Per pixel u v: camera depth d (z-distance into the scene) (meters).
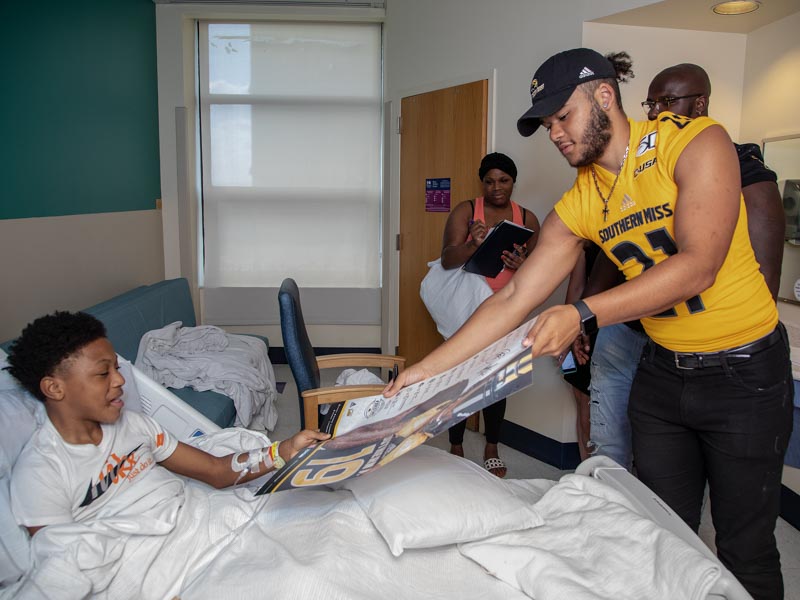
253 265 5.12
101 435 1.41
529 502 1.52
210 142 4.98
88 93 3.52
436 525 1.30
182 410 2.14
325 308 5.14
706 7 2.65
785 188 2.73
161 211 4.69
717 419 1.53
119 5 3.97
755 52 2.96
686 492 1.70
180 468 1.57
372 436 1.23
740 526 1.56
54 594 1.14
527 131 1.47
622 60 2.55
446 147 3.82
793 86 2.69
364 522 1.39
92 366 1.32
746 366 1.49
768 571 1.57
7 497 1.29
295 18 4.68
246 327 5.14
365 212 5.10
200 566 1.32
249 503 1.49
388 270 4.59
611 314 1.18
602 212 1.53
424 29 3.96
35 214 2.95
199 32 4.88
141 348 3.26
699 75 2.01
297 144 5.03
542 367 3.25
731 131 3.09
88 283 3.47
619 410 2.35
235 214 5.05
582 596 1.08
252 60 4.93
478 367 1.21
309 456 1.26
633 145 1.43
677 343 1.56
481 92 3.52
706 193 1.27
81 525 1.26
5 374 1.48
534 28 3.17
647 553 1.17
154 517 1.34
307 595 1.15
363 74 4.98
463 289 2.99
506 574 1.22
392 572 1.25
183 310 4.03
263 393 3.52
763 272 1.72
